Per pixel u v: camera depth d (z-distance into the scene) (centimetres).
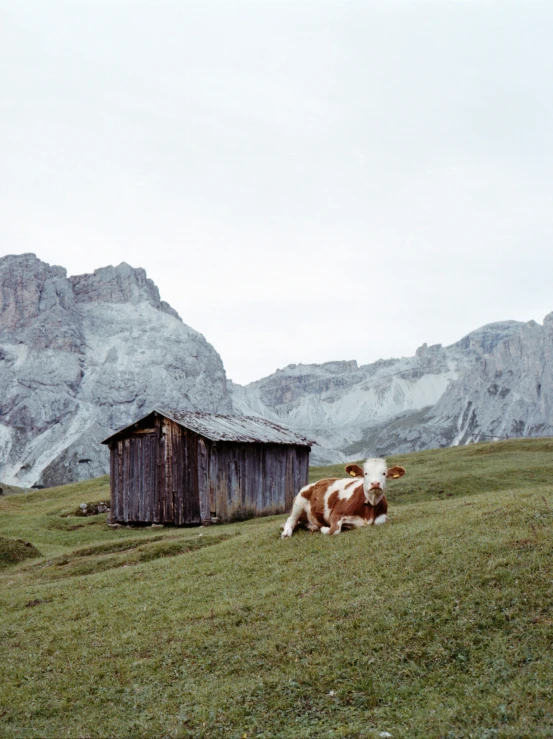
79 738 882
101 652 1195
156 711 927
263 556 1603
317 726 831
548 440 6950
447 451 7331
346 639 1041
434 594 1119
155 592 1510
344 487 1728
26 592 1811
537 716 767
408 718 813
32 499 7106
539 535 1259
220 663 1057
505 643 955
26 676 1145
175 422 3891
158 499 3947
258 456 4159
